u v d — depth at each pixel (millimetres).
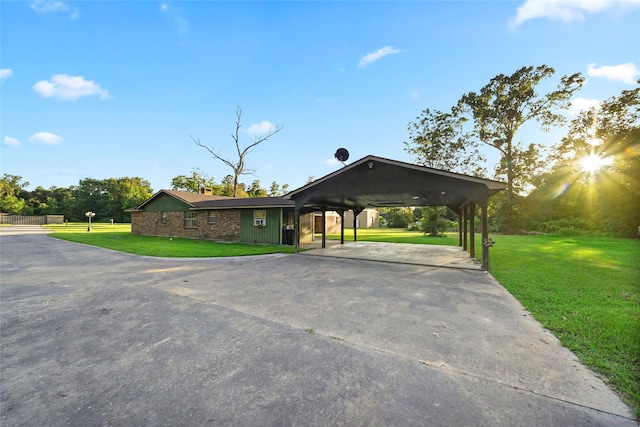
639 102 20250
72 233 20422
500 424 1800
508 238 17906
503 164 25219
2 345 3000
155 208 18969
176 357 2736
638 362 2572
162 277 6434
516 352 2809
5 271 7070
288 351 2857
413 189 8141
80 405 2010
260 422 1839
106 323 3633
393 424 1809
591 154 21406
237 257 9586
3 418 1863
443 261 8781
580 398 2068
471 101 24406
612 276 6340
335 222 24656
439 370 2480
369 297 4867
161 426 1803
